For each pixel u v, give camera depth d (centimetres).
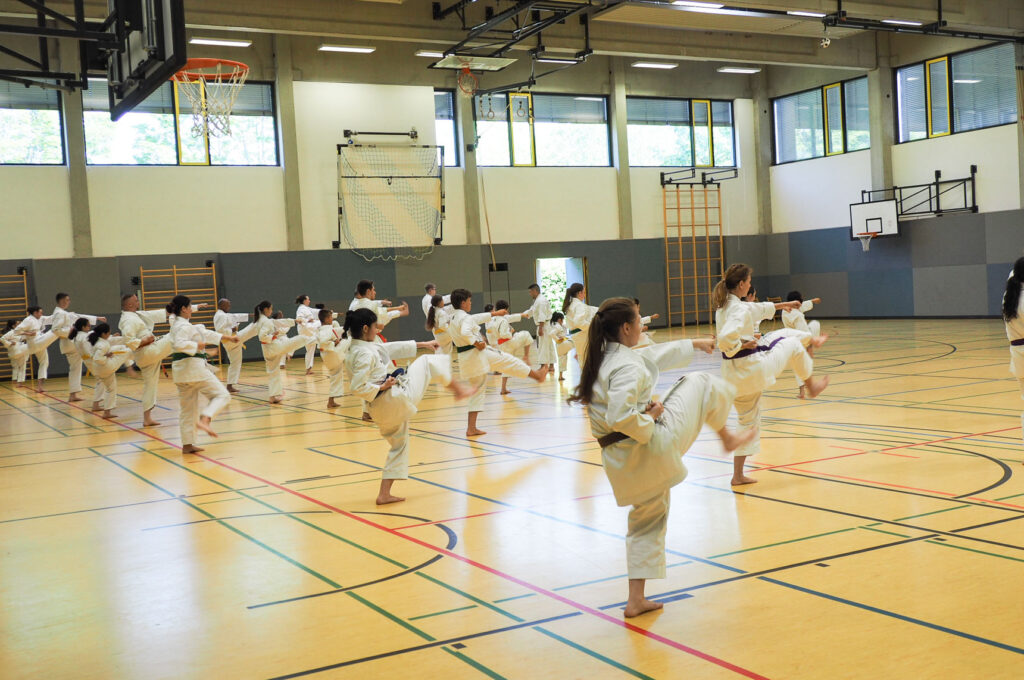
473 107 2394
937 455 669
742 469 602
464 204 2402
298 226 2203
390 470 602
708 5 1762
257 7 1700
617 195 2586
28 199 1962
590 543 482
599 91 2544
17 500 671
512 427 952
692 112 2680
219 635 369
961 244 2311
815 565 421
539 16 1938
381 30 1833
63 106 1988
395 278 2308
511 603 391
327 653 343
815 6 1814
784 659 316
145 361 1081
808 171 2672
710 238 2717
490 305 2419
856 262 2564
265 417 1127
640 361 371
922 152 2386
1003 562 411
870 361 1410
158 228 2084
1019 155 2172
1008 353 1422
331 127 2241
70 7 1543
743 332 578
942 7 1950
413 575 439
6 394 1636
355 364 579
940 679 293
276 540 521
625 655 327
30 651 362
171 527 564
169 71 879
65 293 1970
